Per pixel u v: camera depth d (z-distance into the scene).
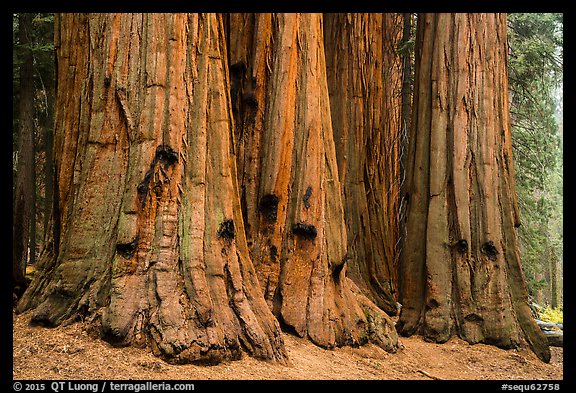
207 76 7.66
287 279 8.95
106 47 7.33
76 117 7.70
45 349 6.30
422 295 11.84
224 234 7.38
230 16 9.93
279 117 9.42
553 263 32.06
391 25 18.44
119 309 6.58
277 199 9.20
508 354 10.91
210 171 7.54
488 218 11.85
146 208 6.97
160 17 7.34
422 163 12.49
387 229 14.33
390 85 18.39
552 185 28.16
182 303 6.76
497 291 11.46
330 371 7.78
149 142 7.07
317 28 10.10
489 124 12.28
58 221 7.66
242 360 7.02
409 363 9.47
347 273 13.22
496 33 12.68
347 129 13.82
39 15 14.45
